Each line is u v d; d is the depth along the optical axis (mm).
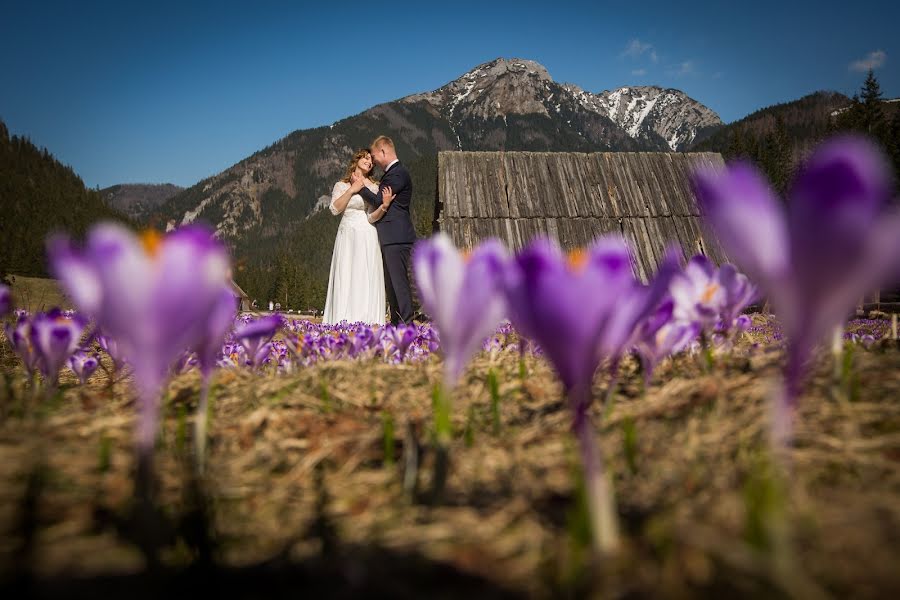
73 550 998
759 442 1367
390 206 8406
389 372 2633
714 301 2016
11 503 1200
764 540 796
